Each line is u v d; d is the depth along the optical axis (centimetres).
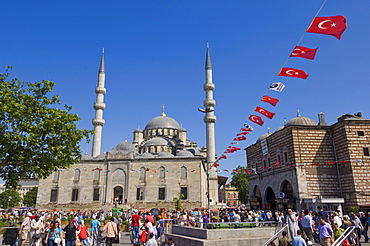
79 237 2236
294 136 4672
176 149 9338
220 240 1964
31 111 2841
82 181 7150
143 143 9819
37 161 2931
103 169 7212
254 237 2086
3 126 2714
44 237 2019
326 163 4606
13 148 2855
